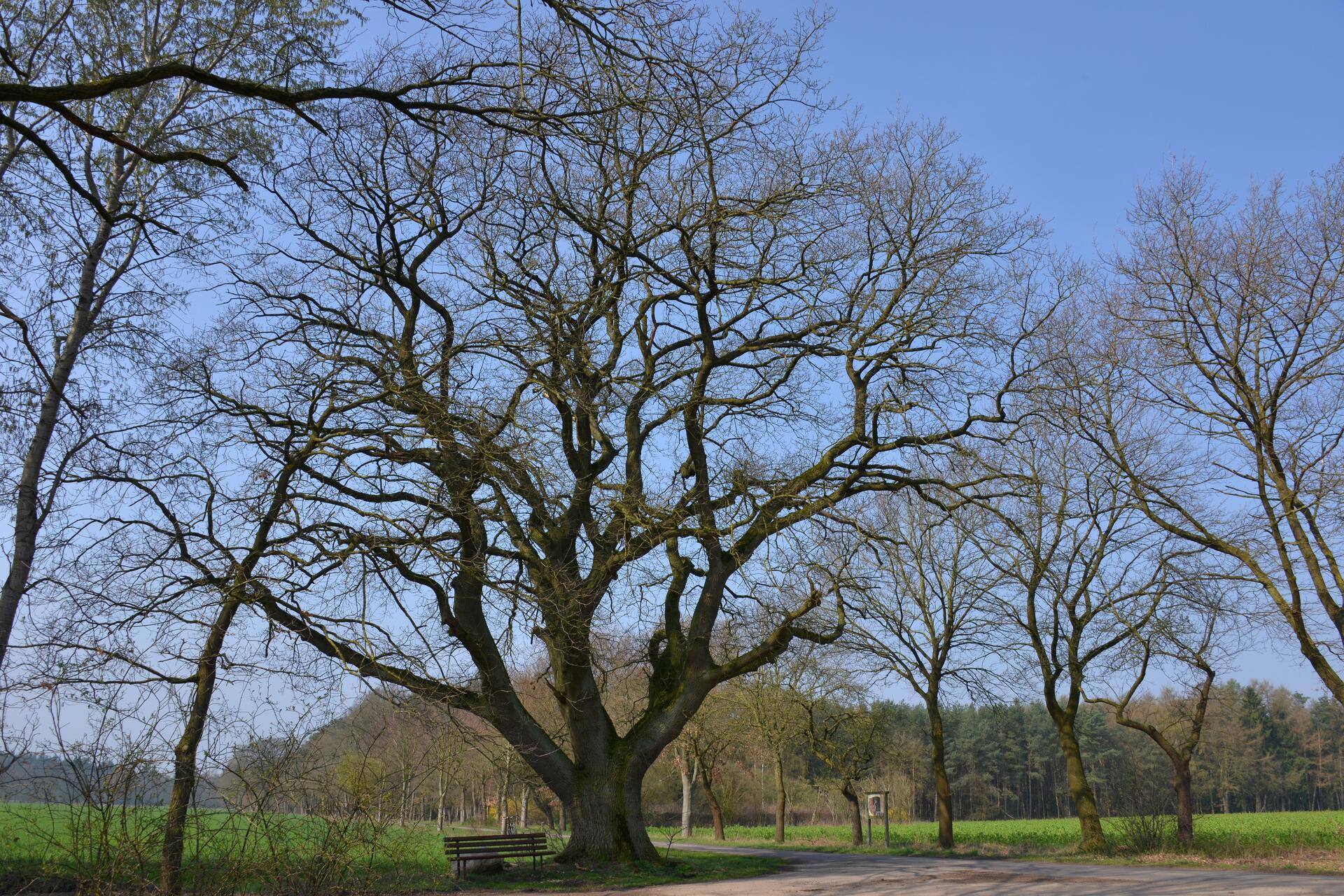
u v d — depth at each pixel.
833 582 19.97
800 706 37.94
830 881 18.64
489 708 17.92
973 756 87.00
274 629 12.29
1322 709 88.62
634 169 17.22
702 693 20.22
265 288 16.69
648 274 18.83
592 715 19.69
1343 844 24.55
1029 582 28.44
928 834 49.47
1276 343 22.66
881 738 38.84
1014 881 17.78
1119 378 25.19
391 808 11.94
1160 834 25.86
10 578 12.13
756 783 64.62
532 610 13.45
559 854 19.94
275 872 11.16
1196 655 26.41
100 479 13.64
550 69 8.81
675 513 17.06
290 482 13.72
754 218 18.72
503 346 16.03
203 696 11.72
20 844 13.07
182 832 10.60
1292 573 22.83
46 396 13.35
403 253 18.45
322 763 11.57
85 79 13.12
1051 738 87.69
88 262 13.92
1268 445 22.97
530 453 13.62
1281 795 90.62
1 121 6.83
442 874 19.23
